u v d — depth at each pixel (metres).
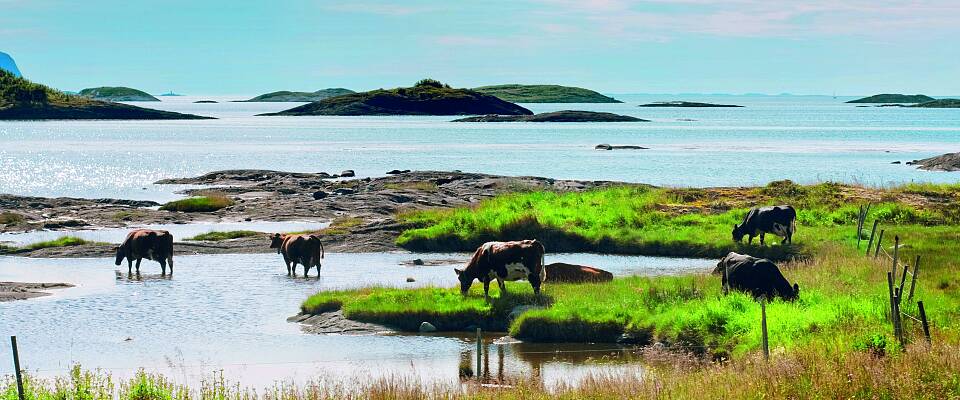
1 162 114.62
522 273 29.53
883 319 23.48
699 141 170.25
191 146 153.25
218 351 25.62
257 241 48.41
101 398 19.08
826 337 21.77
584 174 99.31
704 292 28.80
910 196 56.38
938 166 102.81
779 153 133.62
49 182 89.81
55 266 41.28
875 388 15.89
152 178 94.81
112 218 60.28
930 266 33.41
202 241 48.53
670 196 58.25
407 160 121.25
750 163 114.12
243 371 23.31
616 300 28.22
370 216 60.59
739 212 51.69
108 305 31.89
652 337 25.78
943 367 16.59
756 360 18.81
